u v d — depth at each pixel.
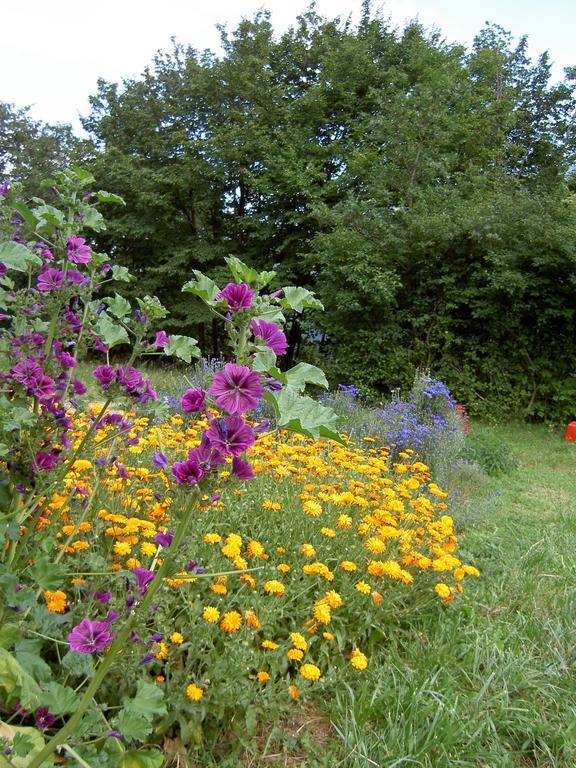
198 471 1.45
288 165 15.63
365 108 16.61
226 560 2.70
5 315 2.21
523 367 12.52
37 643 1.84
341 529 3.41
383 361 12.38
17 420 1.92
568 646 3.04
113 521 2.67
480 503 5.72
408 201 13.05
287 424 1.45
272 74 17.14
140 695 1.59
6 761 1.50
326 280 13.31
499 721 2.47
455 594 3.31
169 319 18.06
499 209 11.80
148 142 18.69
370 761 2.12
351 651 2.80
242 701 2.15
